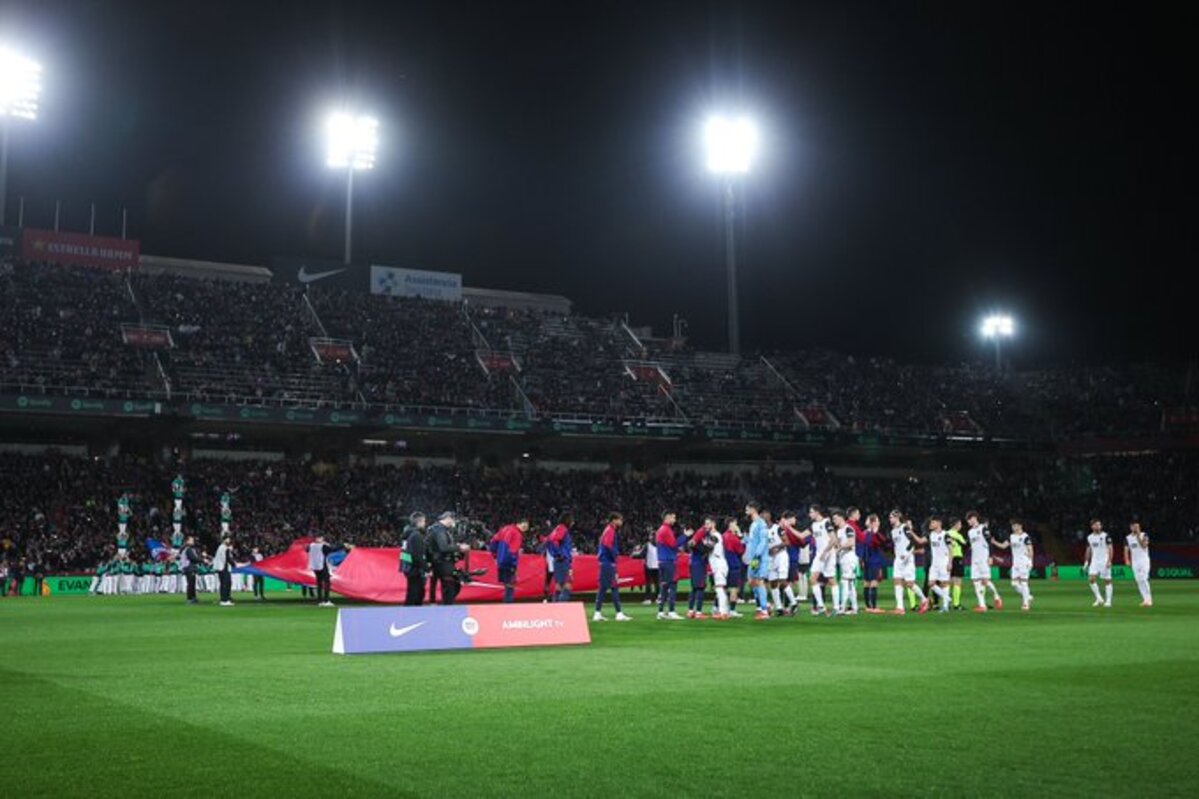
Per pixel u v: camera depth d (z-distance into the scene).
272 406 49.66
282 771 7.44
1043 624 20.83
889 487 64.38
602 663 13.63
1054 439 67.12
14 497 44.28
